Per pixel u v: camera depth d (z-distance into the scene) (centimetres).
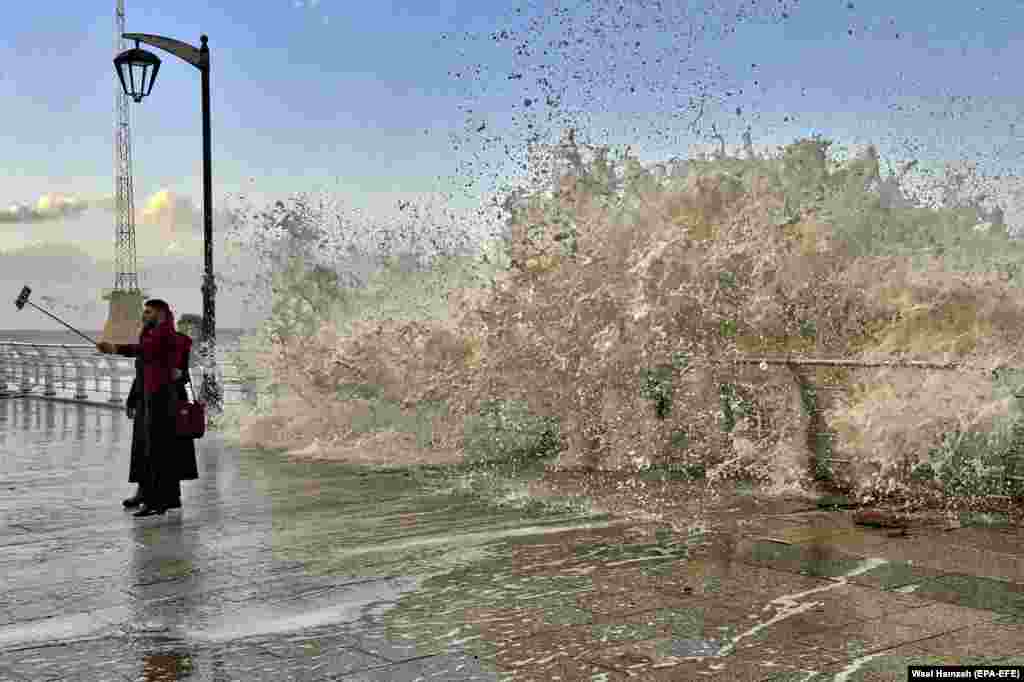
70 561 611
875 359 817
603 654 421
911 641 430
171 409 770
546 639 444
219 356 1478
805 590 512
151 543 662
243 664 418
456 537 664
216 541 666
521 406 1063
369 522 722
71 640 454
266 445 1205
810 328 910
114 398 1912
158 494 763
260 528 708
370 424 1201
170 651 437
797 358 837
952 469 757
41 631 468
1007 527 656
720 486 837
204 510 781
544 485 870
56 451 1205
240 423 1363
